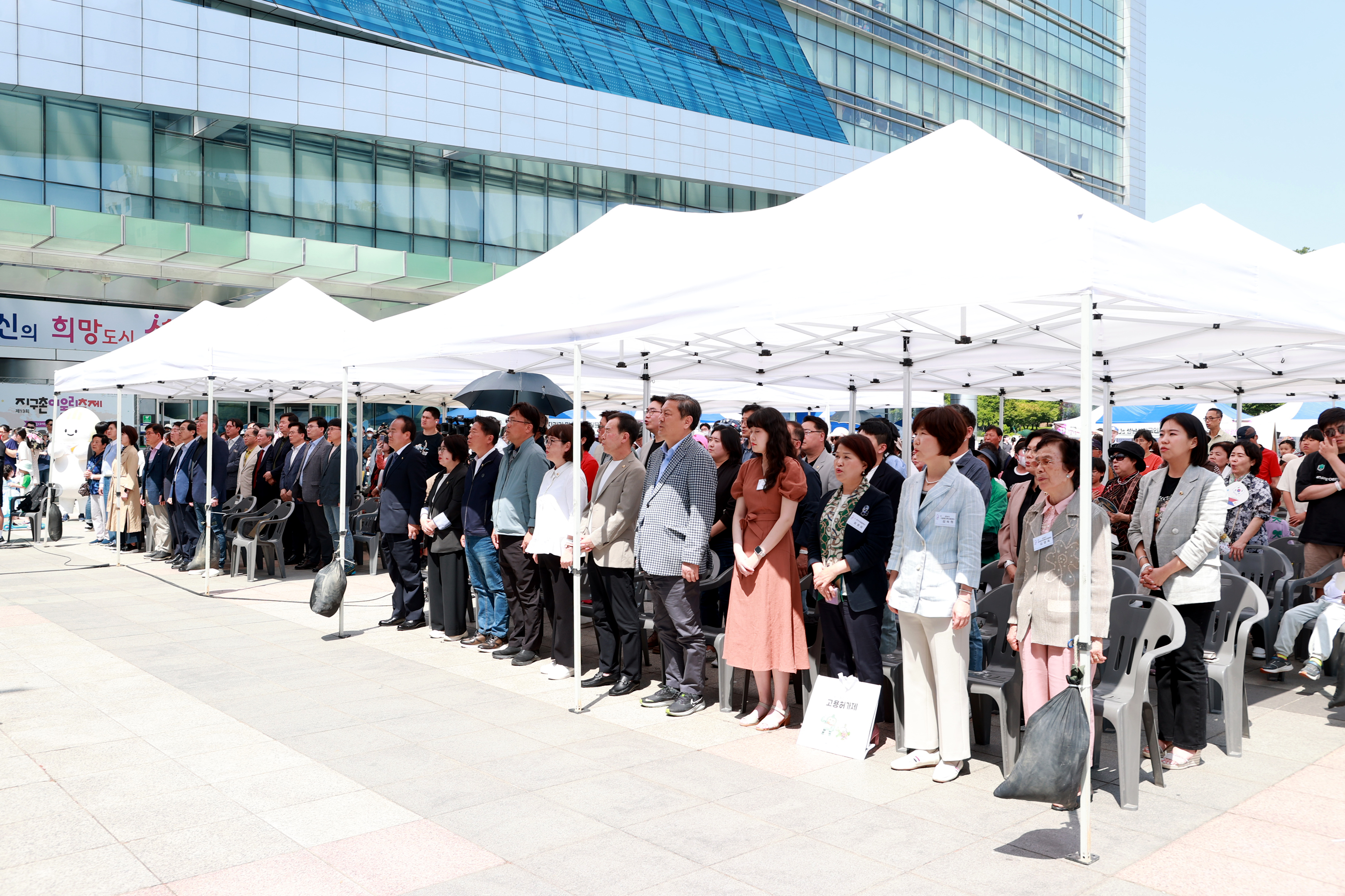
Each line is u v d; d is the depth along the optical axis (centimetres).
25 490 1552
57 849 389
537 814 427
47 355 2384
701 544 583
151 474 1305
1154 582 482
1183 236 662
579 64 3353
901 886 356
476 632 844
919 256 425
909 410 801
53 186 2328
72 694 629
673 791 457
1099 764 486
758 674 570
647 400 946
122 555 1387
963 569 461
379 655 751
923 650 485
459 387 1209
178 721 568
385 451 1602
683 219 627
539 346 620
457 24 3081
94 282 2469
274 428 1691
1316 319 514
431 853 386
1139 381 1035
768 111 3969
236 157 2614
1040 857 381
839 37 4669
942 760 473
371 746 524
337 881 361
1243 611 625
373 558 1208
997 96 5556
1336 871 367
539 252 3250
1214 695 615
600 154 3269
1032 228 389
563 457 675
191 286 2622
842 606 534
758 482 550
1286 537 862
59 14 2275
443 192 3023
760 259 500
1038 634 439
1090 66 6353
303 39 2648
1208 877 362
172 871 369
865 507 512
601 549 635
